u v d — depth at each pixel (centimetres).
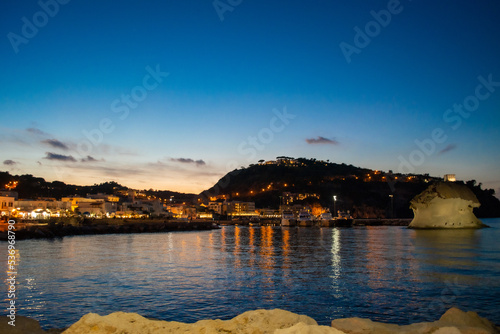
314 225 18312
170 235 10656
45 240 7538
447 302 2248
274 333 877
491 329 1102
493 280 2916
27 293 2516
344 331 1004
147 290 2619
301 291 2577
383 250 5459
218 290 2620
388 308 2134
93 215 13962
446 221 12181
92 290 2614
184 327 1020
